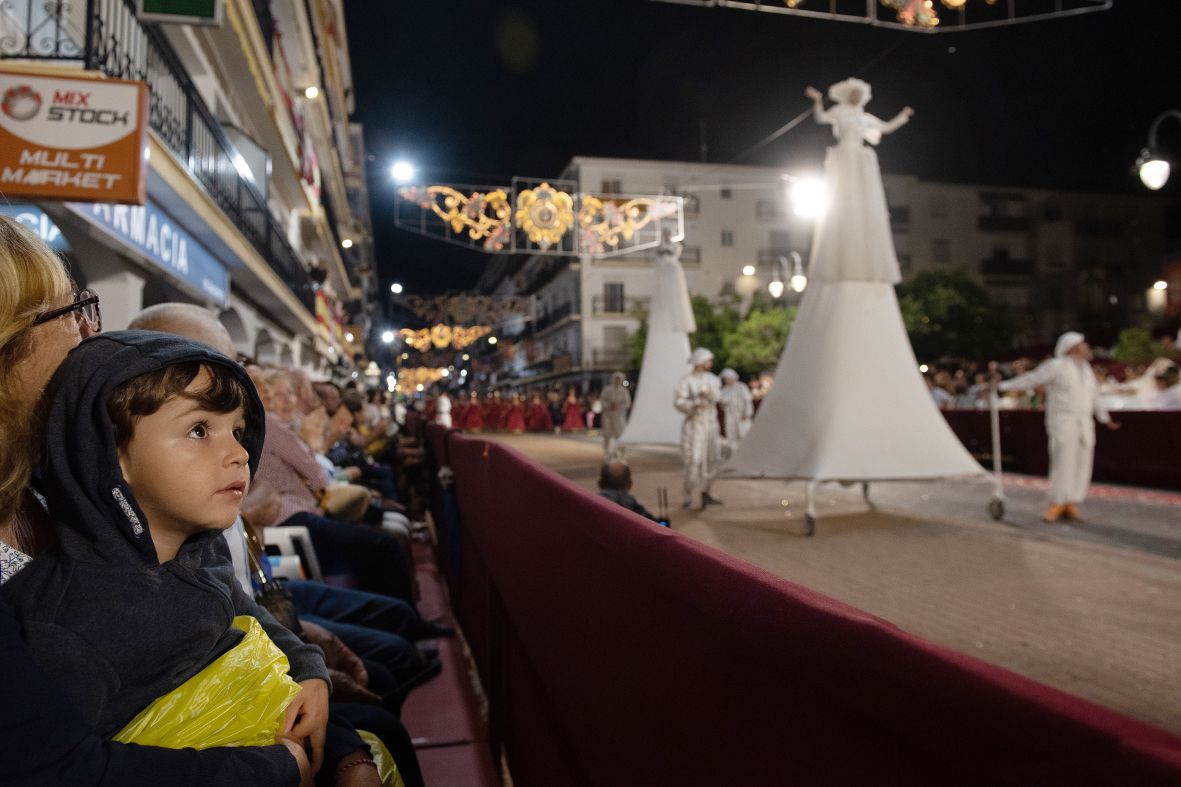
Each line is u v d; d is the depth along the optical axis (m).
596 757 1.67
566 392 48.06
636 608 1.42
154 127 6.85
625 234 16.77
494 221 15.86
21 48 5.59
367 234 43.06
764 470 7.46
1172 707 2.97
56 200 4.47
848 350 7.44
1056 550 5.96
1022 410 11.96
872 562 5.57
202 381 1.15
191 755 1.06
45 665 1.01
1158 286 43.25
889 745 0.71
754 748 0.97
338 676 2.38
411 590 4.34
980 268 47.81
